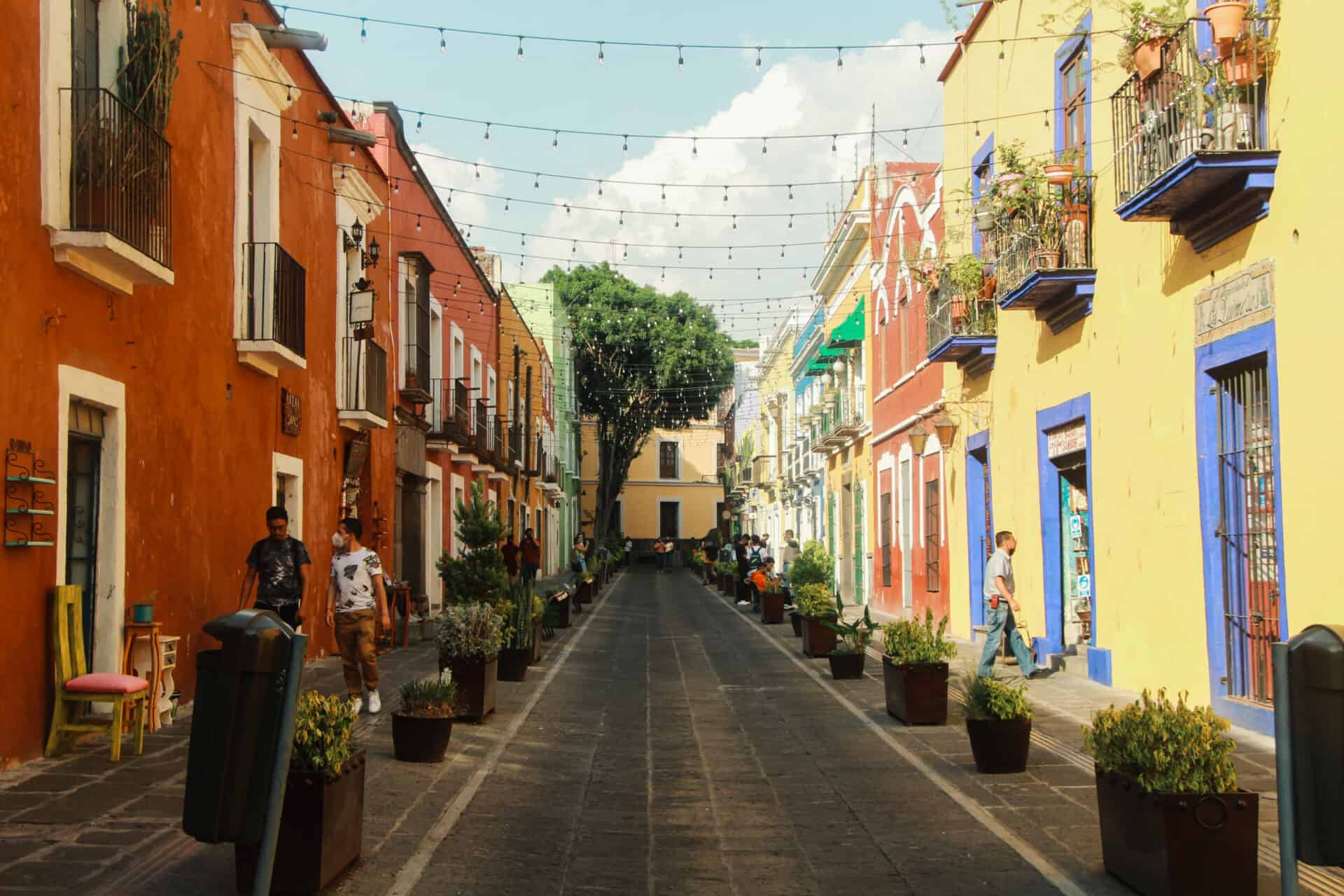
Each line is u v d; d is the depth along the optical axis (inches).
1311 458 331.6
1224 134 359.9
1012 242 561.9
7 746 297.4
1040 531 572.4
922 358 845.2
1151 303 442.3
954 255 724.0
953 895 223.5
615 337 2004.2
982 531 700.0
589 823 287.4
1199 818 199.3
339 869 219.9
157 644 367.6
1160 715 218.1
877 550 1054.4
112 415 359.9
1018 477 606.9
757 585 1067.9
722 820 291.6
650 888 233.6
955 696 475.5
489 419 1162.6
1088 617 550.9
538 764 357.7
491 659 437.7
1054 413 553.6
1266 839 250.1
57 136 318.7
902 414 927.7
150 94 362.6
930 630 438.3
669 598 1403.8
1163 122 390.0
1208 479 397.1
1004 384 633.0
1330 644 142.4
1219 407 397.4
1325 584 325.1
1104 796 227.5
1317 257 327.3
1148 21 398.6
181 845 237.3
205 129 435.2
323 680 520.1
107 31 358.0
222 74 453.4
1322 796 141.8
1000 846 255.0
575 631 875.4
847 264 1198.3
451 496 978.7
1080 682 504.4
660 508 2883.9
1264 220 356.8
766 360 1868.8
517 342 1427.2
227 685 155.9
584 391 2092.8
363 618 414.6
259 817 154.1
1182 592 418.6
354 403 652.1
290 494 562.9
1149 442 445.7
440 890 224.7
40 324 313.3
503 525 628.7
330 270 624.1
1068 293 514.3
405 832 263.4
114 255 329.4
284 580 394.0
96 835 242.5
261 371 493.4
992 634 516.1
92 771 302.0
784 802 311.4
